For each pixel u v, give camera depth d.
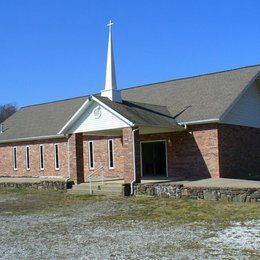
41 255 10.69
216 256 9.85
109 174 32.09
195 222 14.63
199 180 24.56
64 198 23.00
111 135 31.52
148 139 28.70
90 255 10.45
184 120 26.44
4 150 39.94
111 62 26.39
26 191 26.84
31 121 40.75
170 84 33.59
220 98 27.41
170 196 20.80
